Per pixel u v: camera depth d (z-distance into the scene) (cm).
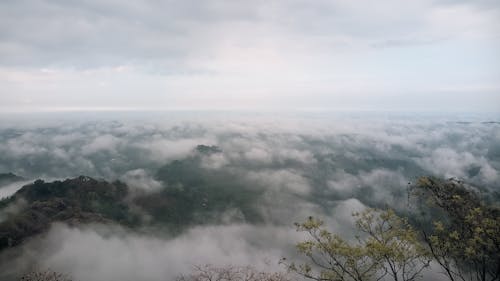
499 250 1008
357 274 1079
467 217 1069
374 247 1063
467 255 1021
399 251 1059
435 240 1085
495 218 1097
